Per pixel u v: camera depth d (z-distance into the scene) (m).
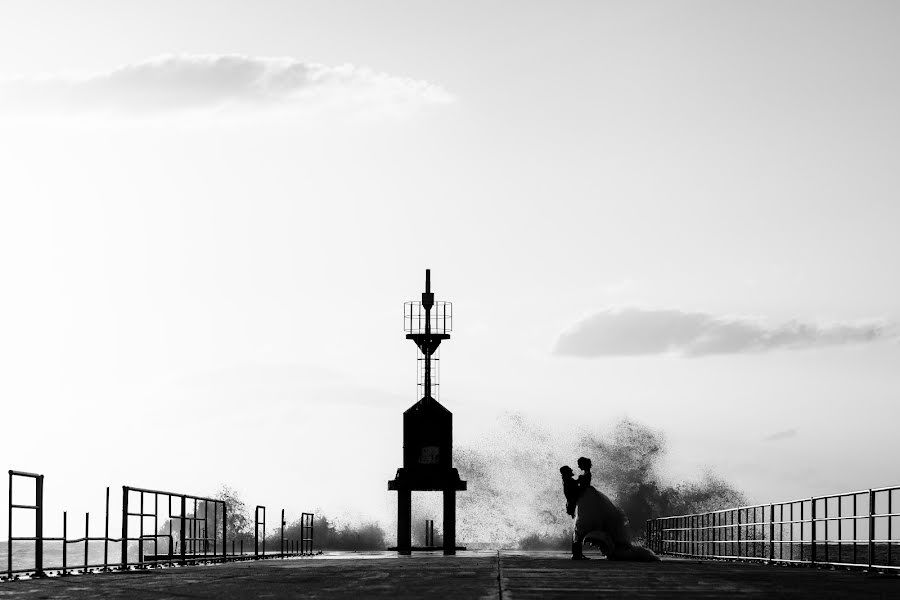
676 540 38.78
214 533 27.84
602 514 24.23
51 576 18.19
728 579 15.46
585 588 13.20
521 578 15.48
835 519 20.28
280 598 11.97
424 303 42.09
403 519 41.28
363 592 12.72
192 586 14.38
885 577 16.48
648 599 11.45
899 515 17.52
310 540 38.91
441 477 41.03
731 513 29.00
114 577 17.36
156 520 23.33
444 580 15.02
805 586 13.80
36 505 18.28
